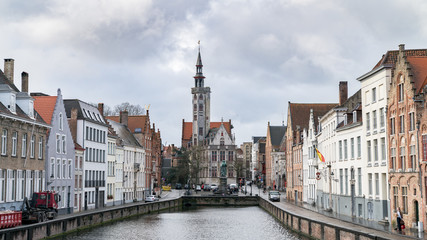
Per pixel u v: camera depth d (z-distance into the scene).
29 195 54.66
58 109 63.25
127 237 49.78
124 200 91.12
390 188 49.38
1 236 35.53
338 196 65.69
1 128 48.72
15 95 52.47
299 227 52.44
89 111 76.94
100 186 78.44
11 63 61.66
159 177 133.75
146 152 107.12
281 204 82.56
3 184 49.12
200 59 178.62
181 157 157.12
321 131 76.88
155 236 51.75
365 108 56.19
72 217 50.84
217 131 167.88
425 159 42.25
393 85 48.69
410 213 44.91
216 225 63.84
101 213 60.41
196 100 176.25
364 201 56.06
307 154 87.75
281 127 154.88
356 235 36.16
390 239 31.53
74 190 68.06
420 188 42.78
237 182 162.88
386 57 52.09
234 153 166.88
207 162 166.50
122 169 90.12
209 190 146.38
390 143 49.50
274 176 147.62
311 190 84.06
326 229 42.72
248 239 49.56
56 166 62.22
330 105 93.19
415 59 47.50
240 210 93.44
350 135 61.19
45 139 58.88
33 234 41.22
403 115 46.72
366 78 55.84
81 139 71.56
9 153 50.31
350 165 61.12
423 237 36.91
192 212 87.88
